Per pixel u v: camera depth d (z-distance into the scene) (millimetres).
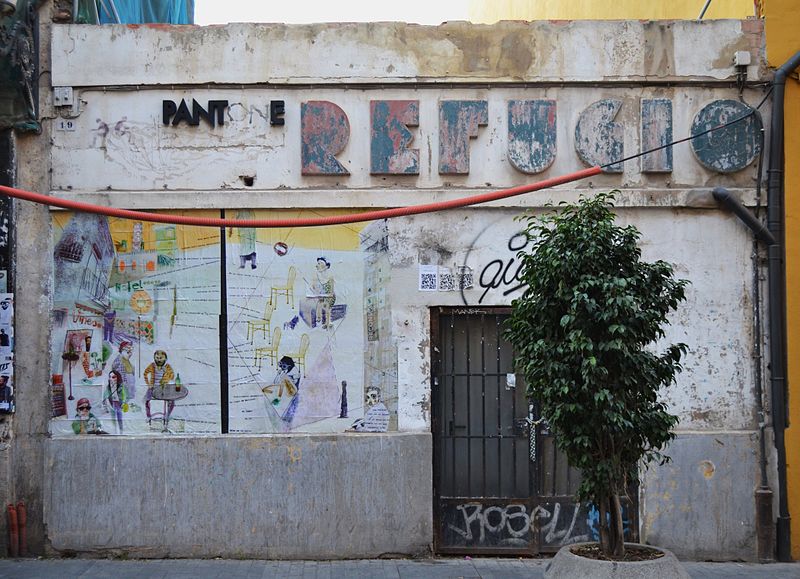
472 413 8836
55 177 8758
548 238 6758
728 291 8859
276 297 8734
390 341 8734
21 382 8617
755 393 8797
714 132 8891
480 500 8742
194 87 8820
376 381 8719
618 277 6379
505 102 8883
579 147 8812
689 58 8914
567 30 8891
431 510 8602
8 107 8633
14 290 8625
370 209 8766
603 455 6520
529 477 8781
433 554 8648
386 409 8703
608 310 6227
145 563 8367
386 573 8070
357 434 8625
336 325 8734
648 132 8859
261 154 8805
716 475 8688
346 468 8594
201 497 8562
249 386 8688
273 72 8797
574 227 6500
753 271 8875
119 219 8727
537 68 8867
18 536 8477
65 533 8508
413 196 8742
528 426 8789
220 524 8555
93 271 8703
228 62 8797
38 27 8789
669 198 8797
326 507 8570
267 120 8828
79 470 8539
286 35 8828
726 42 8938
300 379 8711
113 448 8555
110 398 8664
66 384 8648
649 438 6566
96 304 8680
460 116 8812
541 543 8711
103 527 8516
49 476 8516
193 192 8727
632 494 8672
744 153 8898
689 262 8859
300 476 8594
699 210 8875
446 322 8867
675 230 8867
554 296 6508
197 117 8781
